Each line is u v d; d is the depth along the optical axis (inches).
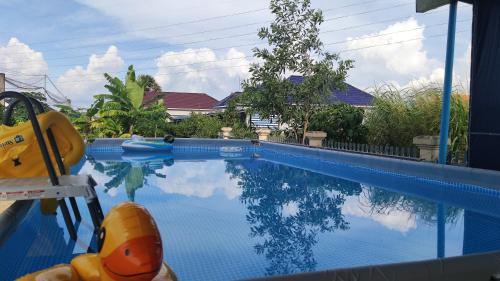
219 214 267.6
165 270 93.2
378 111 533.3
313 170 483.8
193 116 982.4
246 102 748.6
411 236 221.5
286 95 705.6
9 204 241.1
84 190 173.5
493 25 360.5
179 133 924.0
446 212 278.4
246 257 185.5
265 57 706.2
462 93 464.8
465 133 432.5
